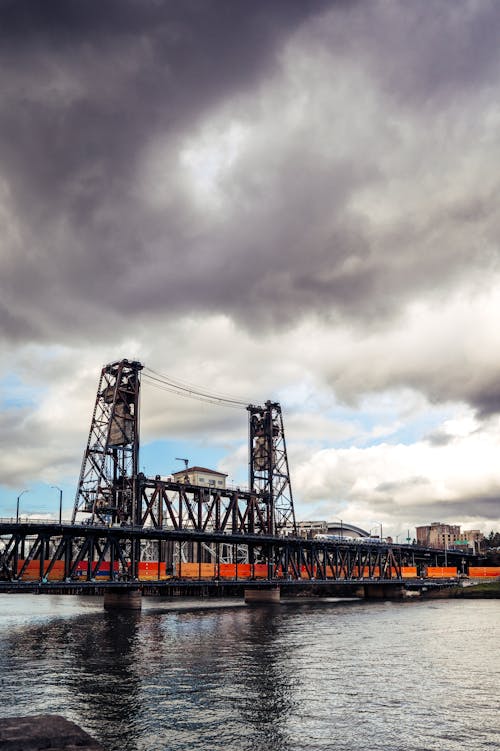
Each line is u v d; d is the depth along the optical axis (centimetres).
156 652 5275
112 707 3356
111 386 11444
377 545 15450
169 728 2981
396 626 7719
